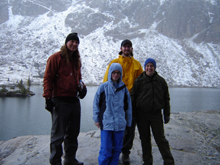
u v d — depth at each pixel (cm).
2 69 11825
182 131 460
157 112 283
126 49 311
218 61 13788
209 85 11375
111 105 266
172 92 8025
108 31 17912
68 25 19475
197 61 13975
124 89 279
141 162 307
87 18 19775
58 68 270
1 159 314
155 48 15288
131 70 315
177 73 12481
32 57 14038
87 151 342
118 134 264
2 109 3362
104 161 247
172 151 349
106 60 13462
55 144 257
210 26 18025
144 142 288
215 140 409
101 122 265
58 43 16050
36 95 5722
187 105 4141
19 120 2569
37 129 2150
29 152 330
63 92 269
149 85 282
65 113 266
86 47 15375
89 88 8969
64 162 287
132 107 297
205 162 308
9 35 17325
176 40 17475
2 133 1983
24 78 11000
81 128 2095
